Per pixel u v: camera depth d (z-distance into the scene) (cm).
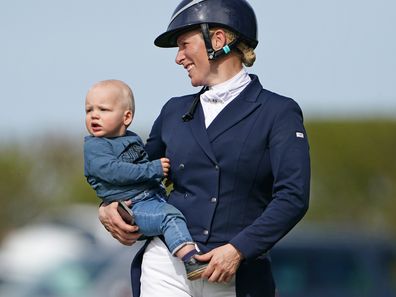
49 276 3809
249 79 1878
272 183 1845
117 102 1869
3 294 3797
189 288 1838
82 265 3819
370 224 9719
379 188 9812
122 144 1870
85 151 1867
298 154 1795
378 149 9800
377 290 3847
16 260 5484
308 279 3856
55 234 6091
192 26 1850
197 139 1842
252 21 1869
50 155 9931
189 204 1842
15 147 9844
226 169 1825
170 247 1805
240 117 1830
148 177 1850
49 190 9806
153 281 1859
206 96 1864
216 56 1845
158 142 1941
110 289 3691
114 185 1855
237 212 1827
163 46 1919
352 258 3891
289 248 3903
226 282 1814
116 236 1867
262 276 1842
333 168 9831
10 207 9612
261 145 1819
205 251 1819
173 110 1914
